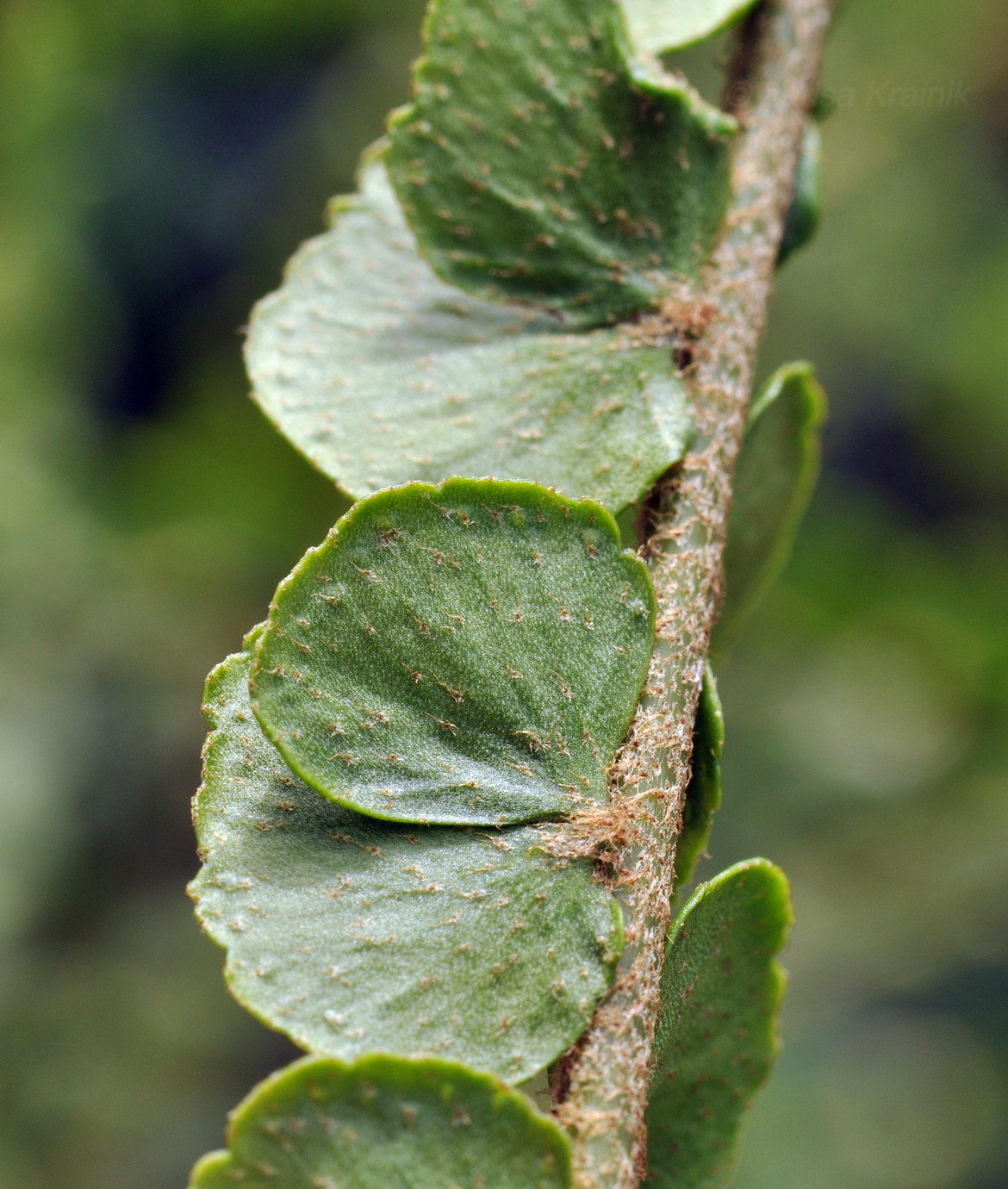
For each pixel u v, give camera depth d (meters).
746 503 0.15
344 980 0.13
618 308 0.14
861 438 0.58
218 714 0.14
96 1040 0.46
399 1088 0.13
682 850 0.14
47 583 0.50
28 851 0.48
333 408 0.15
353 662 0.13
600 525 0.14
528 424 0.14
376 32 0.54
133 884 0.50
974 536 0.55
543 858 0.13
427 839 0.13
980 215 0.61
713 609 0.14
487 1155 0.13
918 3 0.59
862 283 0.61
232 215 0.53
